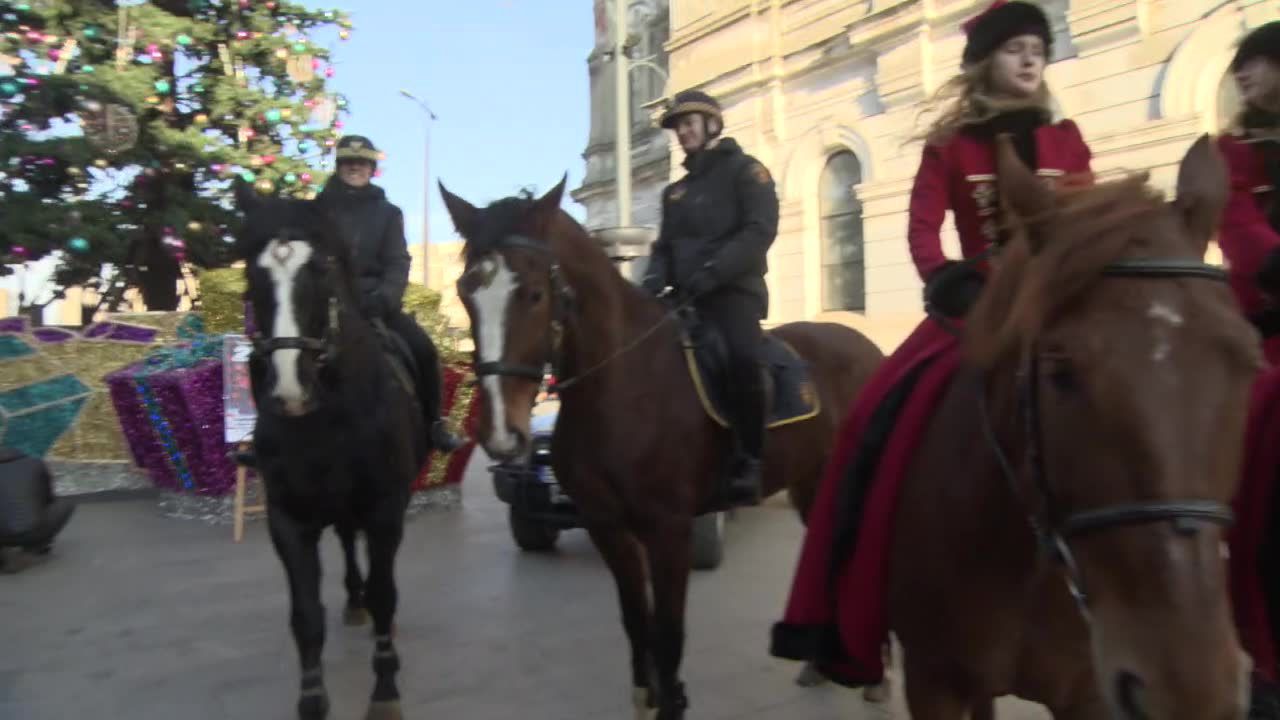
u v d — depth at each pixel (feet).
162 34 37.09
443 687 13.38
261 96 39.27
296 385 10.27
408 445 12.84
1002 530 6.23
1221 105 30.86
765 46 48.73
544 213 10.61
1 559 20.18
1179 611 4.19
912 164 40.52
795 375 13.60
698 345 12.23
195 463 25.22
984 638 6.54
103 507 27.91
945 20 39.04
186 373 24.25
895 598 7.15
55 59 36.06
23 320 29.27
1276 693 9.29
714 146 13.33
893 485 7.22
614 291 11.68
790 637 7.78
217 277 27.55
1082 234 4.75
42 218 34.58
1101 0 33.50
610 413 11.34
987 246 8.11
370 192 15.79
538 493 20.29
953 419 6.91
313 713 11.50
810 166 46.42
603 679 13.67
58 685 13.60
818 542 7.89
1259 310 8.07
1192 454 4.27
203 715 12.55
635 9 66.80
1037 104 7.92
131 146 36.17
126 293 45.44
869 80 43.34
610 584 19.02
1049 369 4.69
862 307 44.60
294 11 40.96
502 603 17.67
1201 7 31.17
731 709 12.41
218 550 22.16
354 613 16.33
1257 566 7.52
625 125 41.39
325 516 12.08
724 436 12.36
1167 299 4.54
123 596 18.26
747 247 12.17
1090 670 6.43
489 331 10.12
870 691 12.41
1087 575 4.70
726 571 19.62
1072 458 4.60
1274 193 8.17
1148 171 5.32
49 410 29.27
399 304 15.19
